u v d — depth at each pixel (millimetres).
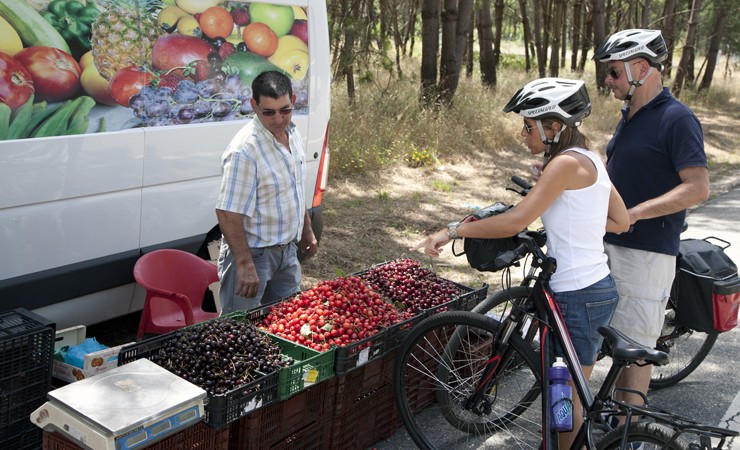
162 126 5008
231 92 5465
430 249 3703
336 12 13273
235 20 5395
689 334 5238
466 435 4457
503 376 4215
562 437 3730
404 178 11375
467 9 14367
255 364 3484
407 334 4301
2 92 4125
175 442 3176
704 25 37062
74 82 4461
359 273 4844
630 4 32031
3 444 3596
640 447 3441
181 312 5035
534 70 25375
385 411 4375
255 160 4273
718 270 4875
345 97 12766
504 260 3615
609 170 4414
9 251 4289
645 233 4199
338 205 9648
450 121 13664
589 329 3701
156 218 5098
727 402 5207
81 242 4656
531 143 3670
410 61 22797
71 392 3086
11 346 3523
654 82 4207
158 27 4887
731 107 25297
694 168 4016
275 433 3643
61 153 4441
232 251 4293
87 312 4859
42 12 4273
